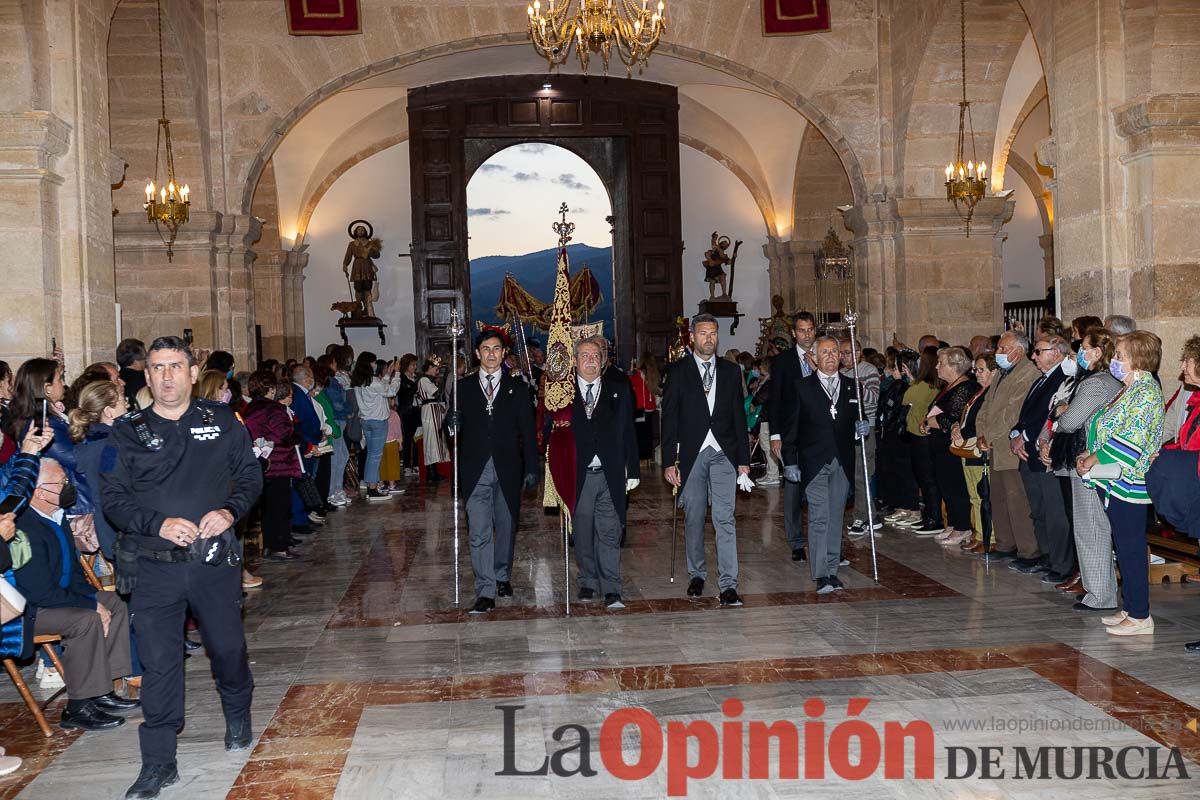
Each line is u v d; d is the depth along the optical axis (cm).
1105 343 590
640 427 1416
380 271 2097
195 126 1231
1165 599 640
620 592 676
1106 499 563
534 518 1049
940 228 1280
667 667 528
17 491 437
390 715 470
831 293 1975
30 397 500
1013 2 1120
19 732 472
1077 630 573
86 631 469
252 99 1296
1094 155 820
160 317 1241
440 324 1712
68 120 813
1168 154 771
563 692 494
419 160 1719
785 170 2042
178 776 409
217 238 1273
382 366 1371
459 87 1722
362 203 2094
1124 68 806
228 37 1293
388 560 845
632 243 1764
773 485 1248
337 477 1166
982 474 784
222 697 430
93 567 542
